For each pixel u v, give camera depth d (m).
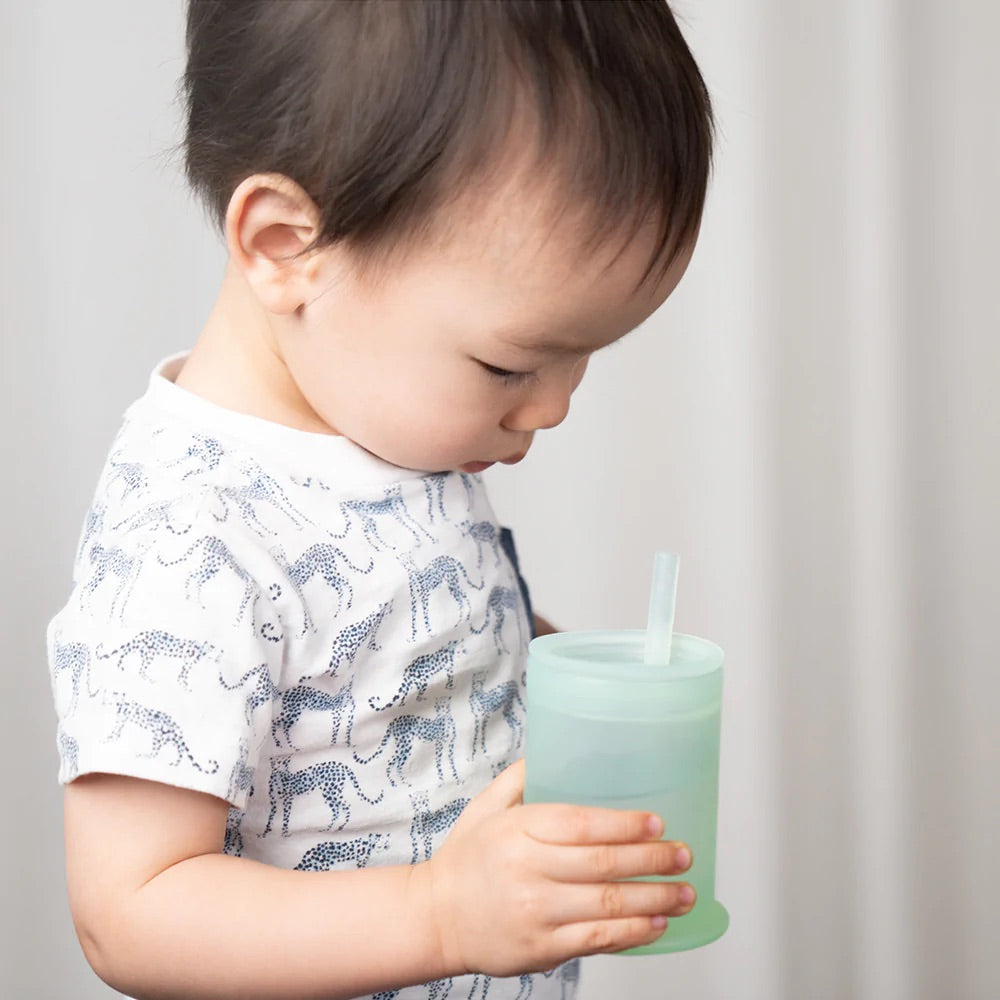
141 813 0.68
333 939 0.65
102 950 0.68
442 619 0.83
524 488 1.41
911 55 1.33
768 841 1.46
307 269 0.74
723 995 1.47
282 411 0.82
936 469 1.38
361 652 0.79
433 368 0.73
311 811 0.78
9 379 1.26
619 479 1.41
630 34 0.67
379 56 0.68
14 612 1.28
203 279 1.29
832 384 1.39
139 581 0.71
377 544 0.81
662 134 0.67
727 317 1.39
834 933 1.46
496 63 0.66
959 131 1.33
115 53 1.25
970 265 1.35
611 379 1.40
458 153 0.67
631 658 0.66
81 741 0.69
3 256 1.25
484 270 0.69
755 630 1.43
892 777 1.43
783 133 1.36
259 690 0.71
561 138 0.66
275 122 0.72
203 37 0.77
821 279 1.38
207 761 0.68
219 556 0.72
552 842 0.60
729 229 1.38
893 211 1.36
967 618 1.39
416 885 0.66
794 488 1.41
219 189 0.77
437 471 0.85
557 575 1.42
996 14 1.32
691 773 0.62
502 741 0.87
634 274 0.69
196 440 0.80
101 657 0.70
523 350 0.71
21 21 1.23
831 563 1.42
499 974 0.63
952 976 1.43
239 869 0.68
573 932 0.60
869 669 1.42
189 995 0.67
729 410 1.40
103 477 0.83
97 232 1.27
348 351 0.75
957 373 1.37
